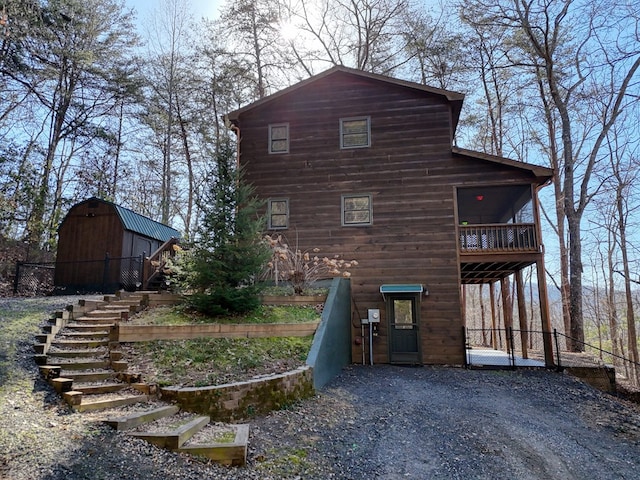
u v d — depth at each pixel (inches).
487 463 198.4
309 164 510.0
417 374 382.0
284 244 444.8
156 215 1094.4
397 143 497.4
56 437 157.9
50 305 351.9
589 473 196.4
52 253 744.3
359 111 513.3
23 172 743.1
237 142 528.4
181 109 931.3
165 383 225.5
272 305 390.3
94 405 194.1
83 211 556.4
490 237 460.8
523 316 497.7
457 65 826.8
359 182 496.1
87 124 901.8
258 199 506.9
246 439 180.9
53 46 762.2
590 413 288.4
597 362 433.4
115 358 252.7
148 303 362.9
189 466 157.8
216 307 327.6
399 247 473.4
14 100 754.2
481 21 722.8
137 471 145.6
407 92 507.2
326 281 464.8
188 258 358.3
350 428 228.1
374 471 182.9
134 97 915.4
